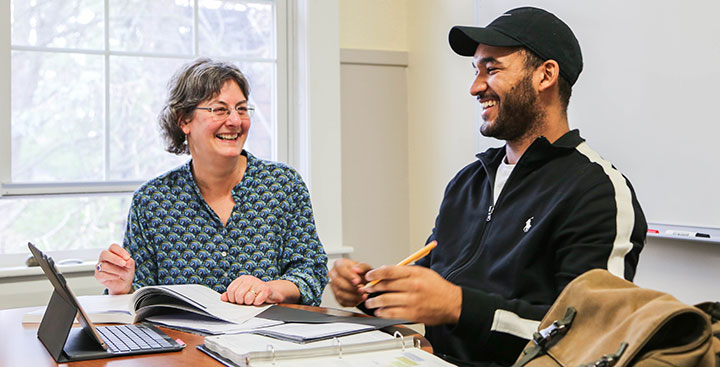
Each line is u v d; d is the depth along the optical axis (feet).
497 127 5.49
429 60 10.93
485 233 5.48
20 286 8.82
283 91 10.62
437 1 10.68
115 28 9.66
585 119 8.11
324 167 10.46
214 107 6.63
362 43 11.20
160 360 4.12
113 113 9.69
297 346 4.06
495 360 4.93
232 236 6.75
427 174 11.10
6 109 9.05
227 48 10.32
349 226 11.10
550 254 5.04
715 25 6.48
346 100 11.06
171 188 6.81
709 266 6.67
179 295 5.22
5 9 9.00
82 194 9.44
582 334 3.69
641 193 7.36
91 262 9.22
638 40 7.33
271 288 5.95
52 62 9.32
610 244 4.78
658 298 3.49
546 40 5.38
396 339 4.27
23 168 9.21
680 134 6.88
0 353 4.42
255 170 7.06
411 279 4.41
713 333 3.63
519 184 5.40
